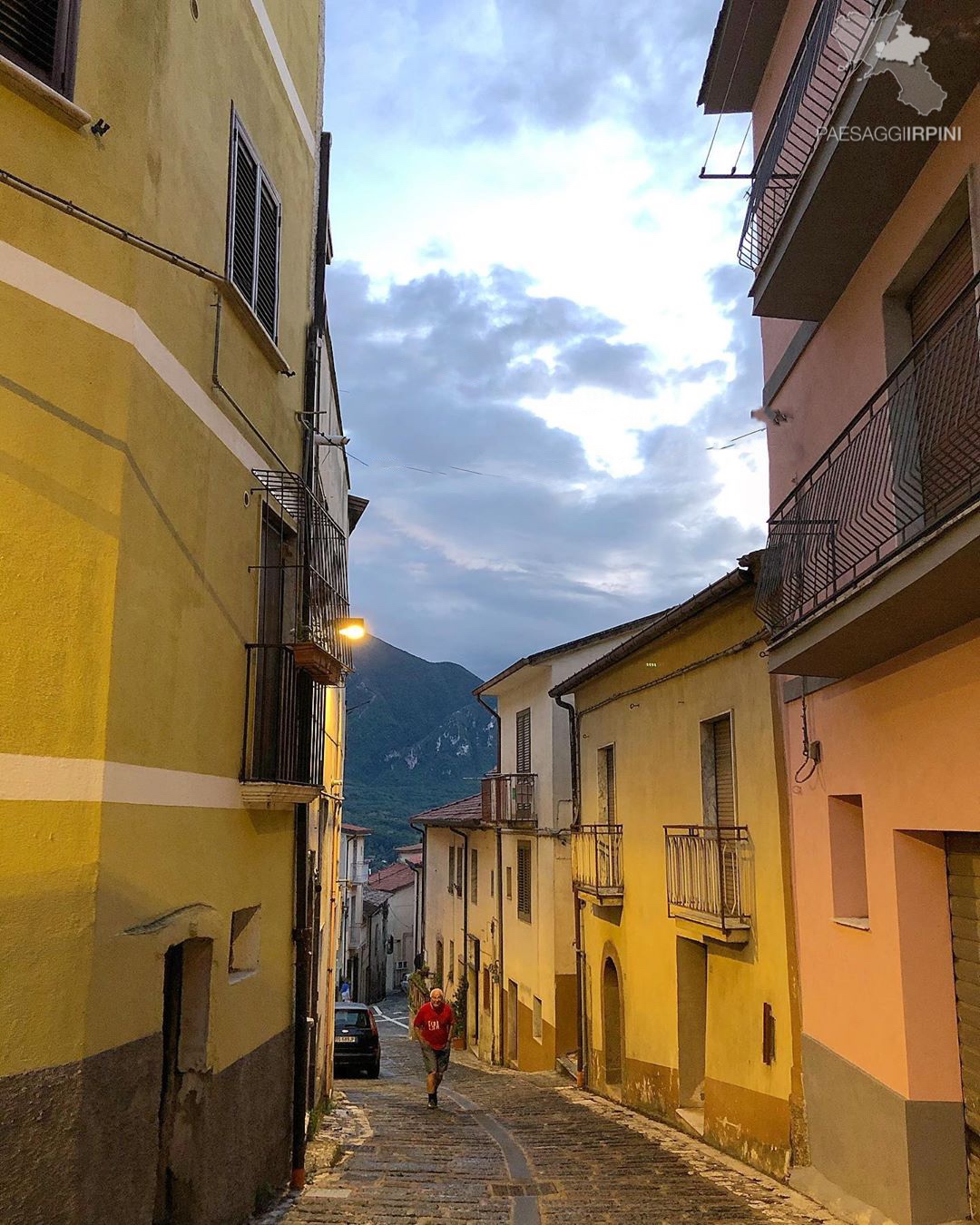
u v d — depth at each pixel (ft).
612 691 52.08
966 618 19.86
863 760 25.07
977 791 19.57
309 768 27.35
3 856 14.83
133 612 17.70
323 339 33.99
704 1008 39.75
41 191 15.53
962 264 21.66
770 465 33.68
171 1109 20.03
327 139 34.24
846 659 23.91
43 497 16.07
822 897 27.58
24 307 16.08
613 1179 28.27
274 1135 25.05
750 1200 25.73
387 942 175.32
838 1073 25.81
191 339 20.84
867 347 25.27
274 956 25.85
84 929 15.80
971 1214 21.40
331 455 40.81
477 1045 88.53
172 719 19.43
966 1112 21.77
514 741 81.20
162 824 18.78
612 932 50.34
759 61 34.71
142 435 18.20
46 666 15.81
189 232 20.85
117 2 18.44
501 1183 27.04
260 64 26.30
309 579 28.40
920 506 21.84
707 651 37.73
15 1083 14.48
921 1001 22.41
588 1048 54.70
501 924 78.59
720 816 37.06
